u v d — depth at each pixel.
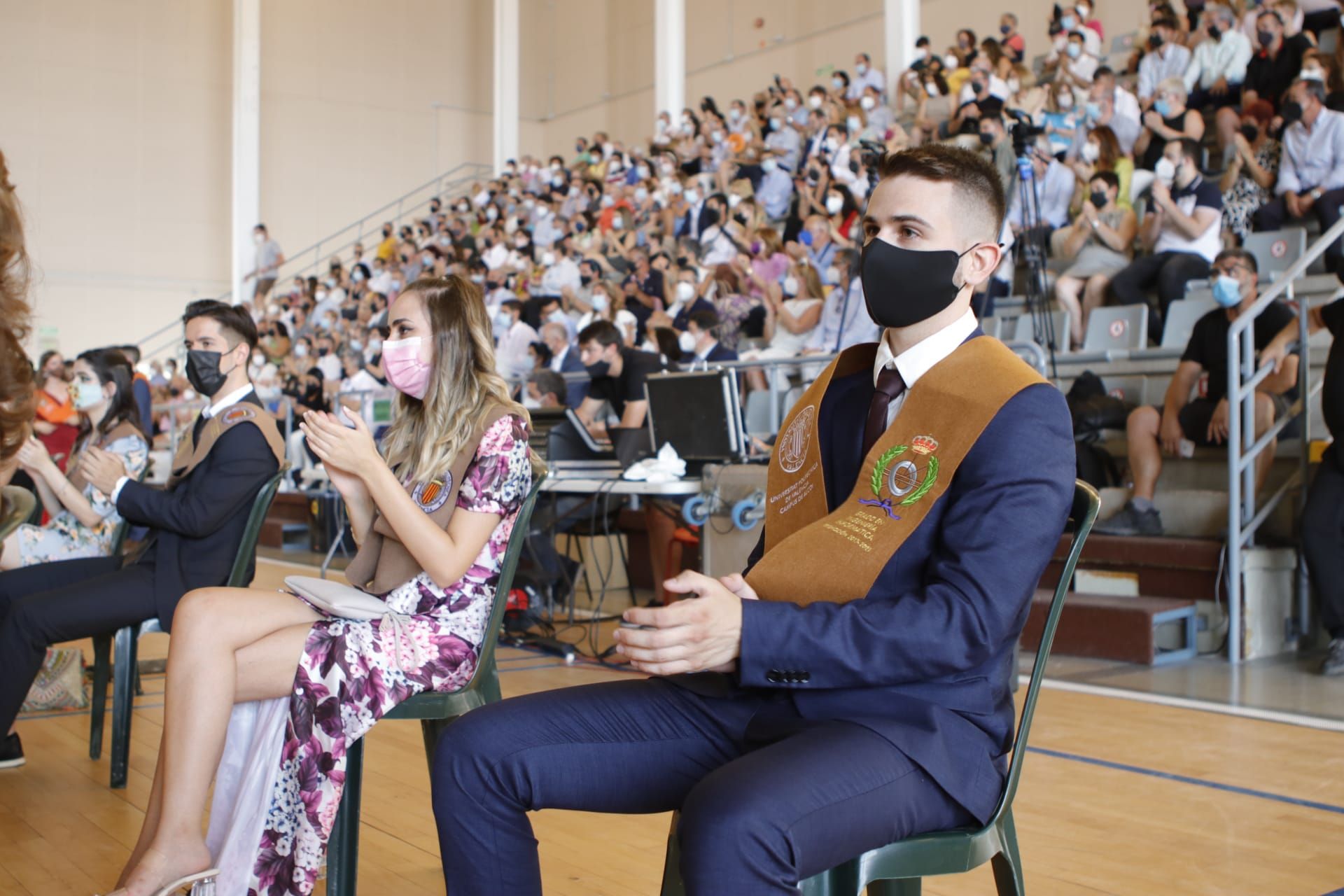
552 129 17.41
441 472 2.00
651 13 15.65
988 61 8.58
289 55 16.25
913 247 1.34
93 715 3.20
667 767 1.38
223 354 2.88
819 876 1.23
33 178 14.59
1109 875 2.21
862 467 1.37
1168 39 7.77
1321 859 2.30
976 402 1.30
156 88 15.29
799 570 1.34
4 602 3.08
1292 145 6.26
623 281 10.02
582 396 7.03
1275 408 4.59
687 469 4.47
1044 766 3.00
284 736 1.80
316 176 16.44
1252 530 4.45
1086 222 6.55
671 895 1.37
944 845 1.26
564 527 5.45
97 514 3.44
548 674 4.27
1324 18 7.16
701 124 12.04
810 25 13.24
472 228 14.34
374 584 2.03
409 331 2.04
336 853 1.86
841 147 9.32
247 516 2.85
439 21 17.30
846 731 1.24
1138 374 5.59
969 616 1.21
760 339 8.14
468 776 1.34
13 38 14.51
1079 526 1.37
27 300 1.15
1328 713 3.53
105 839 2.52
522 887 1.35
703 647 1.22
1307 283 5.68
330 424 1.87
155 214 15.26
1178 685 3.96
